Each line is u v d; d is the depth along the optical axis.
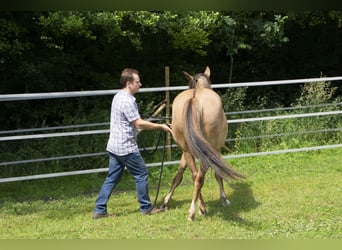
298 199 5.84
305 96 9.62
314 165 7.59
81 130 8.12
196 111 4.67
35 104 8.90
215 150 4.96
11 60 7.91
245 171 7.32
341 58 12.08
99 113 8.63
